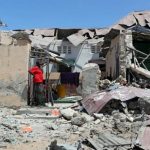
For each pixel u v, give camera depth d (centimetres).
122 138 1183
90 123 1488
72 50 4606
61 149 1016
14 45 2123
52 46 4603
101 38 4622
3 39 2128
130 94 1727
